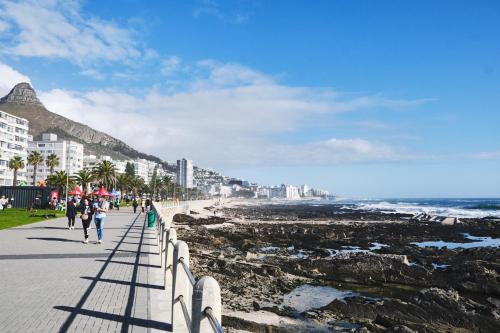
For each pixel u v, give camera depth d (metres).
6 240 20.61
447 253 30.69
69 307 8.42
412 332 13.38
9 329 7.02
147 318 7.73
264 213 121.94
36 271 12.34
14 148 121.38
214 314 4.09
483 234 51.59
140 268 12.95
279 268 23.70
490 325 14.56
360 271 23.00
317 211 130.88
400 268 22.69
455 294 16.61
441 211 114.25
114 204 70.69
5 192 51.19
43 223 31.77
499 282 20.09
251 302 17.36
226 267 23.61
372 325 14.17
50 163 116.44
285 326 14.29
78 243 19.61
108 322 7.46
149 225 29.36
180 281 7.04
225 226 65.94
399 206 167.88
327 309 16.23
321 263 24.52
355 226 64.06
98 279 11.20
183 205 91.38
